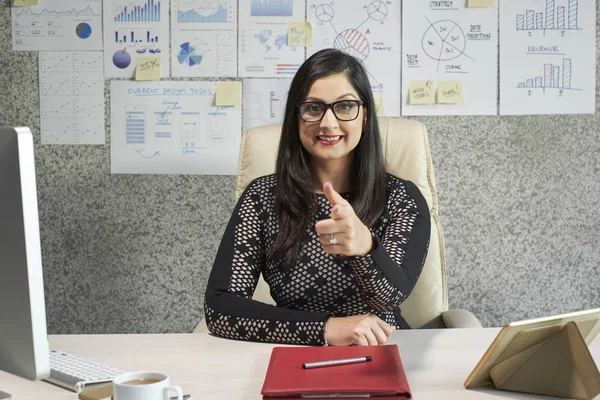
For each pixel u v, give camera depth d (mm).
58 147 2275
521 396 885
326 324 1143
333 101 1380
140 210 2283
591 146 2236
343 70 1396
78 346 1158
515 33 2203
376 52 2213
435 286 1656
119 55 2244
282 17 2215
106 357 1089
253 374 992
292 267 1416
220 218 2277
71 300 2314
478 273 2266
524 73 2213
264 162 1735
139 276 2301
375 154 1444
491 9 2197
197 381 960
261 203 1480
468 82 2213
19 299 746
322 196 1450
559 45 2207
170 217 2283
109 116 2262
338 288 1396
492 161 2240
